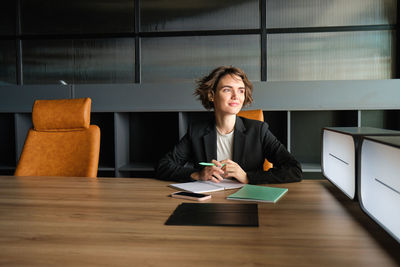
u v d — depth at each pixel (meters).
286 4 3.31
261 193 1.13
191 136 1.68
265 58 3.36
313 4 3.29
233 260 0.61
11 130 3.51
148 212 0.94
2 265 0.60
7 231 0.79
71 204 1.04
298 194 1.15
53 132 1.84
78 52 3.51
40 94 3.10
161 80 3.48
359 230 0.78
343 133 1.08
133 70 3.49
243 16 3.36
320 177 3.33
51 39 3.51
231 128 1.65
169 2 3.41
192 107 3.00
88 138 1.77
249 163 1.61
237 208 0.97
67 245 0.70
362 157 0.91
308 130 3.31
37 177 1.54
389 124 3.20
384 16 3.21
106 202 1.06
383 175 0.75
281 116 3.29
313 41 3.31
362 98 2.81
